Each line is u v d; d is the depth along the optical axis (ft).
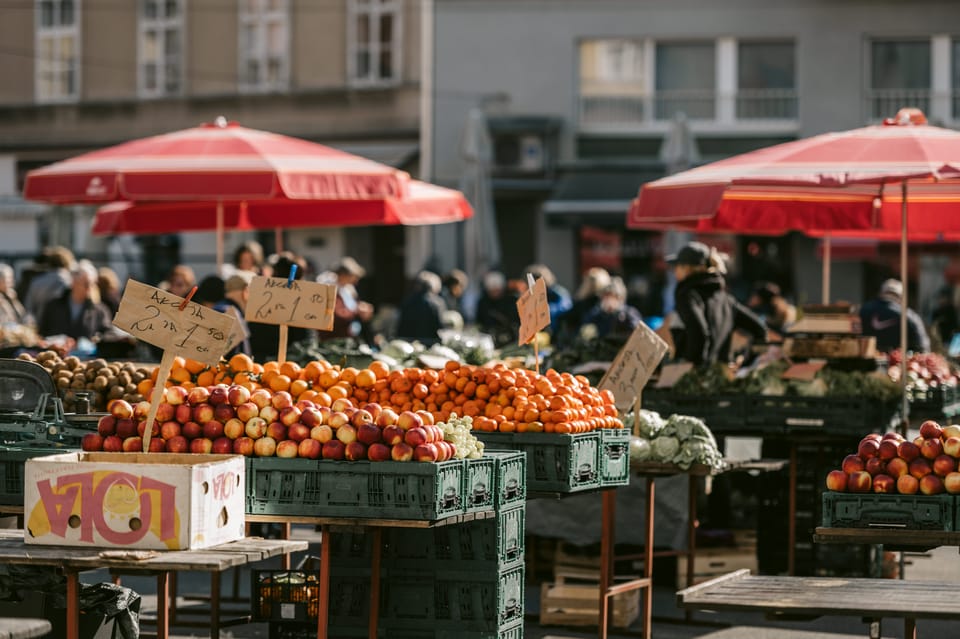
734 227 52.49
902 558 44.01
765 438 43.65
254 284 35.04
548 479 32.37
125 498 24.97
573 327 74.33
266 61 149.89
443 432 28.45
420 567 31.42
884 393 43.34
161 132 153.38
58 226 141.49
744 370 45.83
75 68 156.04
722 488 44.29
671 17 132.98
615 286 70.54
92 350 59.62
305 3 148.15
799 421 42.78
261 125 149.89
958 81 129.80
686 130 116.88
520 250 135.64
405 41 145.07
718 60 133.18
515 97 135.54
